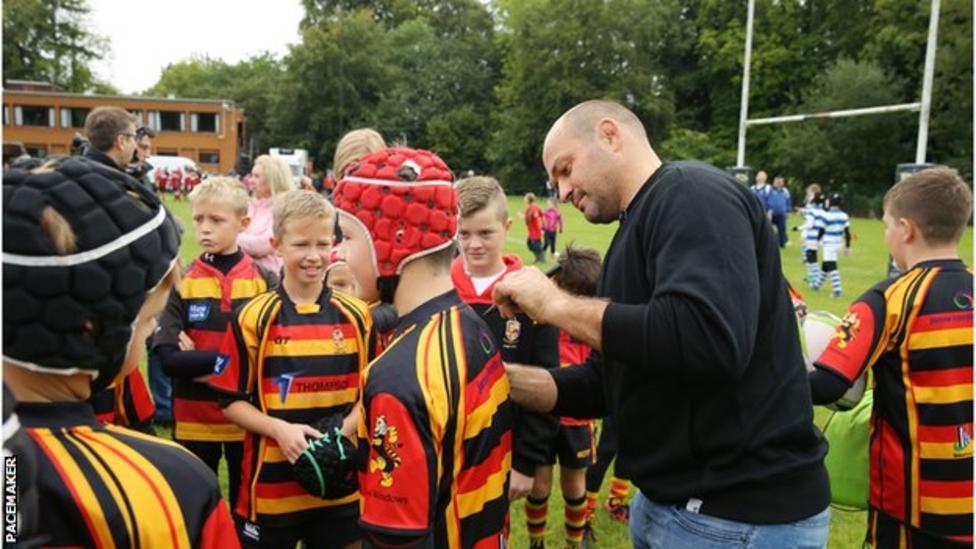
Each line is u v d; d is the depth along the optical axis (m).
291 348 2.56
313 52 55.94
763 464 1.61
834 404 2.49
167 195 35.62
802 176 38.88
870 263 14.63
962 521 2.27
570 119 1.79
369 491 1.49
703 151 45.91
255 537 2.51
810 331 2.50
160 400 4.83
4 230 0.98
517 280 1.68
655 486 1.70
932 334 2.27
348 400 2.64
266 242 4.23
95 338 1.05
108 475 1.08
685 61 51.94
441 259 1.66
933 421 2.28
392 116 56.91
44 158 1.08
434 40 61.28
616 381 1.74
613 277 1.72
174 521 1.11
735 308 1.44
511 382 1.89
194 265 3.38
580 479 3.30
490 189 2.90
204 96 77.75
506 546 1.75
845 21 42.62
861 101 36.09
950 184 2.34
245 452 2.58
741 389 1.61
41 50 57.69
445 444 1.53
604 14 47.66
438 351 1.54
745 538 1.61
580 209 1.83
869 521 2.51
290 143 57.44
